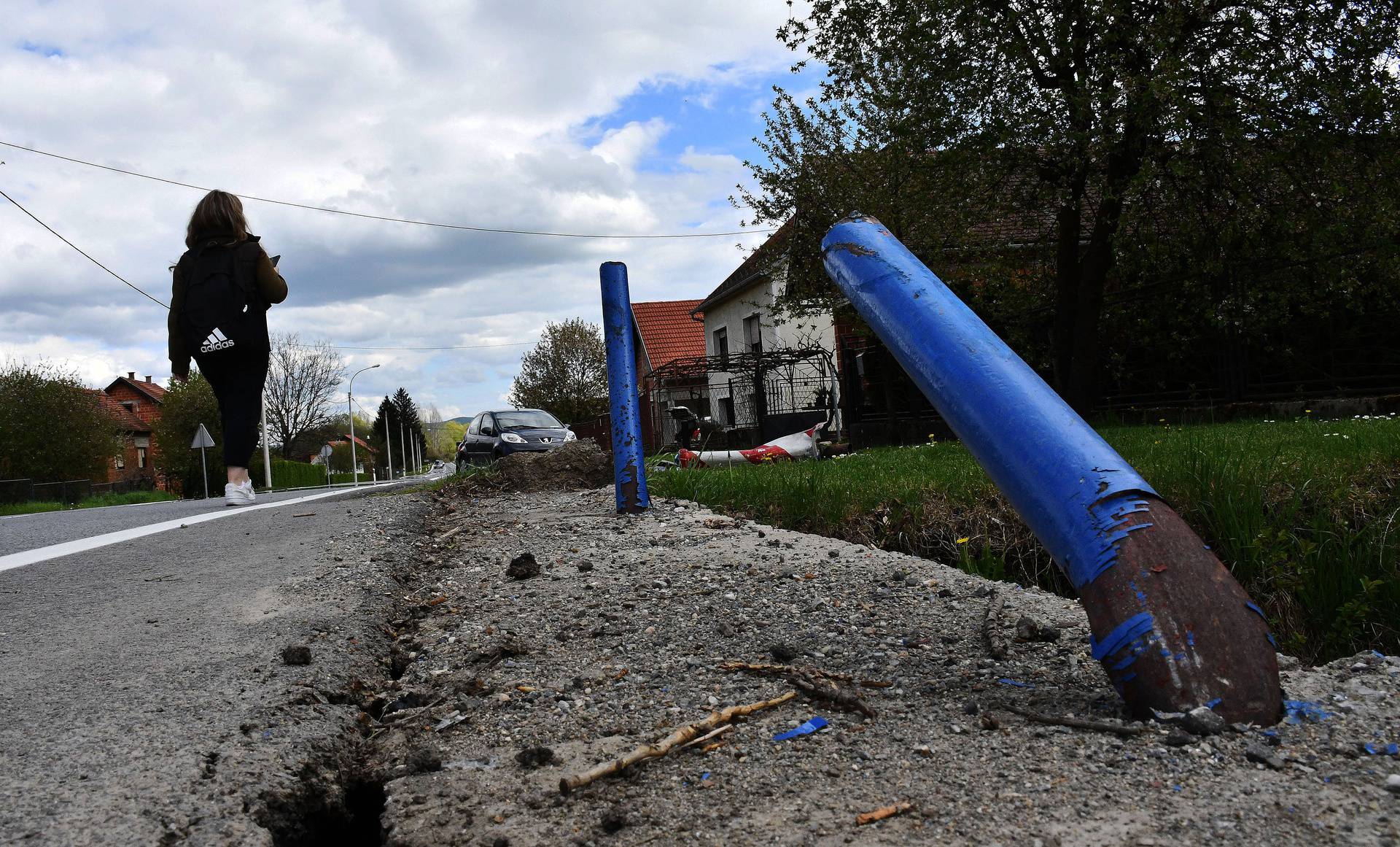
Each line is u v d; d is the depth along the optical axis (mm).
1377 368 10148
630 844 1243
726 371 18734
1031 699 1702
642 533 3967
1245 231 11133
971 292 14797
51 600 3141
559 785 1442
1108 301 12812
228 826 1332
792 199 16500
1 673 2164
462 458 18953
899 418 14711
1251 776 1290
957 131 11469
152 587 3271
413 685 2098
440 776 1547
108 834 1277
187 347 6207
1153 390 12930
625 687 1939
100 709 1831
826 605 2541
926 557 4699
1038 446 1699
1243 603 1529
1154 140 10500
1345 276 9906
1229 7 10648
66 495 31609
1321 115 10188
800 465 7977
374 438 103625
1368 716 1459
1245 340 11031
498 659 2225
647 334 34719
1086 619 2242
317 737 1709
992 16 11031
